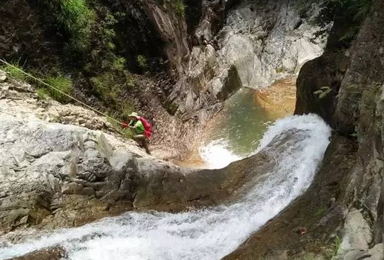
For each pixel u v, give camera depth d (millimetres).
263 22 17875
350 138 7664
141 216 7211
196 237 6598
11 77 8820
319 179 7043
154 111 12164
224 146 12438
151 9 12789
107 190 7516
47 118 8531
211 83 15008
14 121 7543
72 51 10234
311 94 9477
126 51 11883
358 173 5504
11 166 6863
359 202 4934
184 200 7984
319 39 16641
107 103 10812
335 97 8414
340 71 8516
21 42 9289
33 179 6844
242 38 16859
